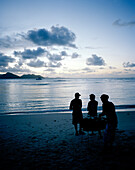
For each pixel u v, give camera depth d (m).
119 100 20.14
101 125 4.45
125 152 3.91
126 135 5.39
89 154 3.87
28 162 3.52
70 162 3.46
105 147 3.97
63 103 18.50
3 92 34.59
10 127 6.97
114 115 4.00
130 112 10.48
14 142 4.92
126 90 36.19
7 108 15.30
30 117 9.49
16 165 3.39
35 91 37.03
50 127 6.87
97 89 40.47
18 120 8.60
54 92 34.09
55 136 5.50
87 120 4.55
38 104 17.84
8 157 3.81
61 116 9.76
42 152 4.08
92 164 3.33
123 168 3.12
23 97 25.11
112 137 3.96
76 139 5.11
